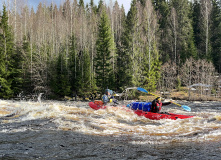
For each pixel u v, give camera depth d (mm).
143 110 10203
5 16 32812
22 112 11078
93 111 11141
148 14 37281
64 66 34344
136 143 5902
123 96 30406
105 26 33562
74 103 23578
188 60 36875
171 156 4895
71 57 37469
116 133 6984
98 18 58250
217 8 48688
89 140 6211
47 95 32844
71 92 34156
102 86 32344
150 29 39344
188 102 24344
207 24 43312
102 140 6211
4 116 10297
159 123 8633
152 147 5547
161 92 34219
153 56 36594
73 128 7605
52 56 37688
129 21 34281
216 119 9023
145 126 7996
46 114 10188
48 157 4898
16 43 36562
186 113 12453
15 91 31859
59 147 5598
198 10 54188
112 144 5828
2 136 6695
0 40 32375
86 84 34031
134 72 31984
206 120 8930
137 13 37344
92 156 4945
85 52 37312
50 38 53281
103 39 33375
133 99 30484
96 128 7594
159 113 9734
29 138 6434
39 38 47531
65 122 8492
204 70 33969
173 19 47156
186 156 4879
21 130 7426
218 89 31062
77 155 5020
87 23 58094
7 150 5375
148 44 36719
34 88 31438
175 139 6230
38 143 5934
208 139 6141
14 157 4891
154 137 6496
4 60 31859
